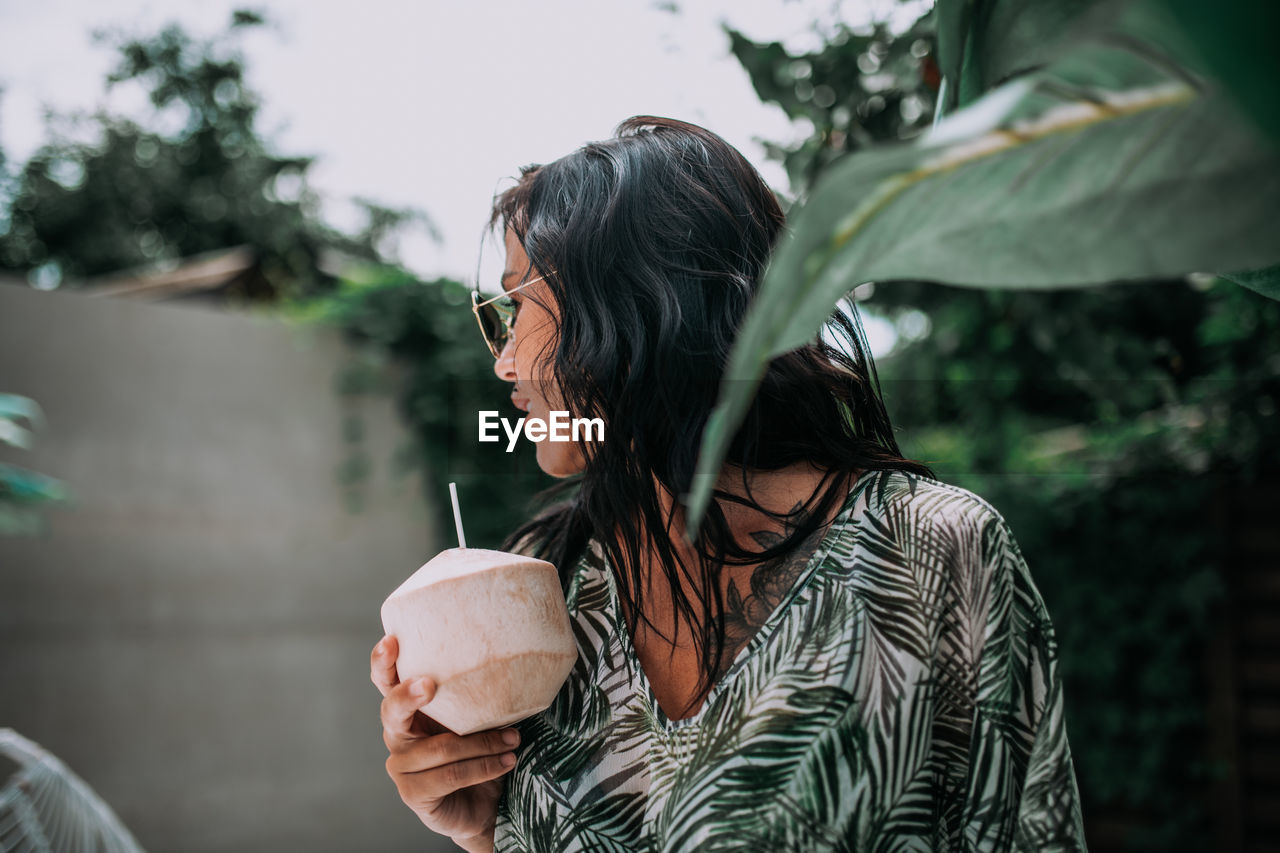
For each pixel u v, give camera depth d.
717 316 0.86
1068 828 0.71
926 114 2.03
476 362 5.38
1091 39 0.31
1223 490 3.18
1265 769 3.20
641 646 0.85
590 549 0.94
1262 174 0.32
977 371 2.96
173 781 5.11
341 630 5.55
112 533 5.13
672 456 0.84
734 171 0.93
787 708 0.72
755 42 2.09
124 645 5.10
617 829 0.79
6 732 1.87
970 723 0.73
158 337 5.32
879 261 0.33
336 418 5.54
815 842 0.69
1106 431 3.31
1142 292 2.80
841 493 0.81
